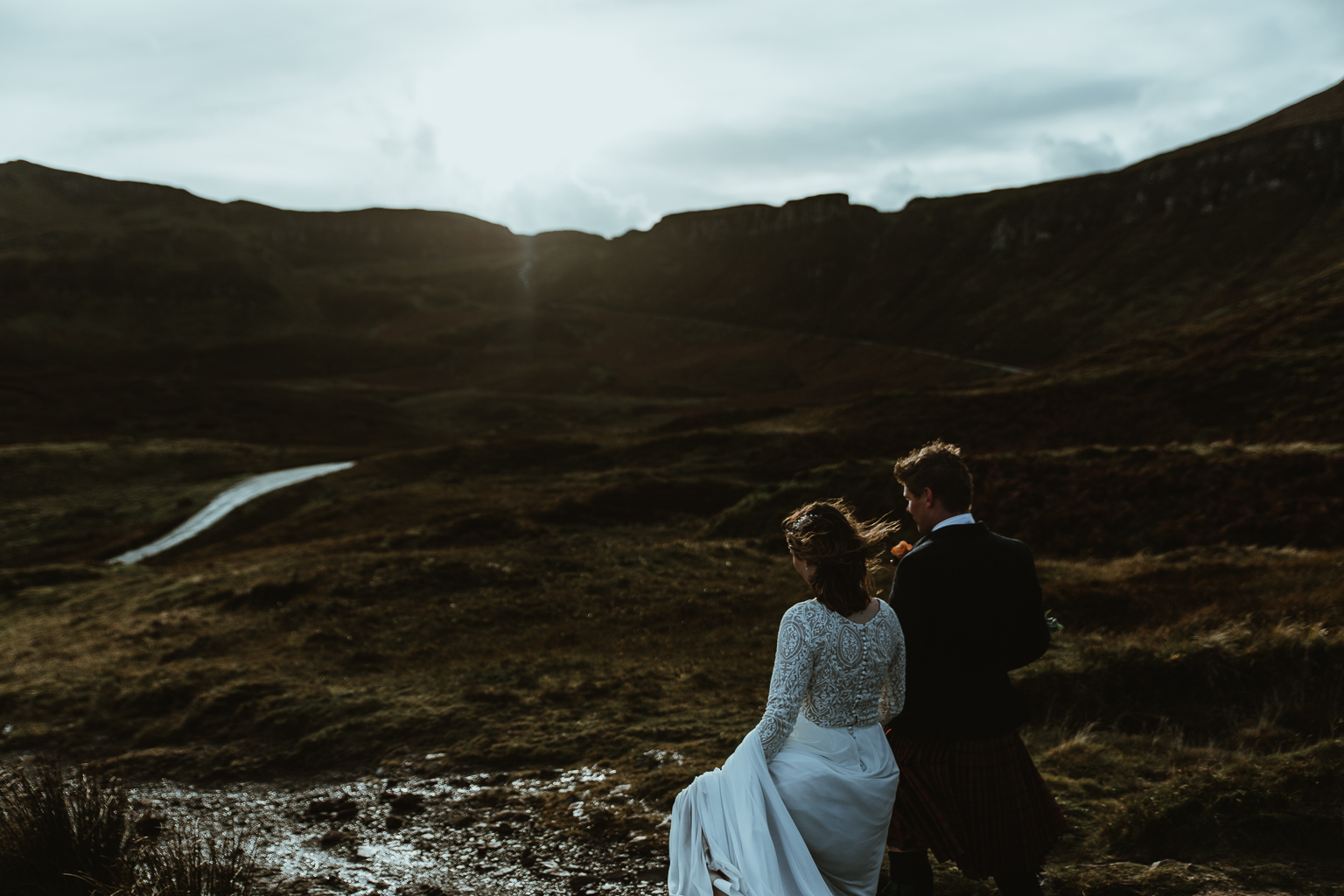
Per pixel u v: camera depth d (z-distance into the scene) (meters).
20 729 10.04
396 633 13.19
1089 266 164.25
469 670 10.90
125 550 45.69
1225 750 5.99
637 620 13.09
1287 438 27.95
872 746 2.82
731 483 31.98
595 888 4.57
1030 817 2.93
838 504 2.91
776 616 12.78
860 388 135.38
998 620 2.90
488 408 126.62
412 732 8.33
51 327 186.25
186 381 124.38
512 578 15.65
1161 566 12.37
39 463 66.12
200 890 4.01
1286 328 38.28
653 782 6.04
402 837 5.75
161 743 9.09
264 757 8.20
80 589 22.22
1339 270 47.19
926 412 42.97
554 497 38.56
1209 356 39.72
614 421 121.44
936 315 172.75
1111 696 7.37
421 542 23.25
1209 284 136.62
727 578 15.22
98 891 4.01
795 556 2.88
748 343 186.25
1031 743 6.62
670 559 17.02
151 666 12.41
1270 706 6.65
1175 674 7.30
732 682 9.30
